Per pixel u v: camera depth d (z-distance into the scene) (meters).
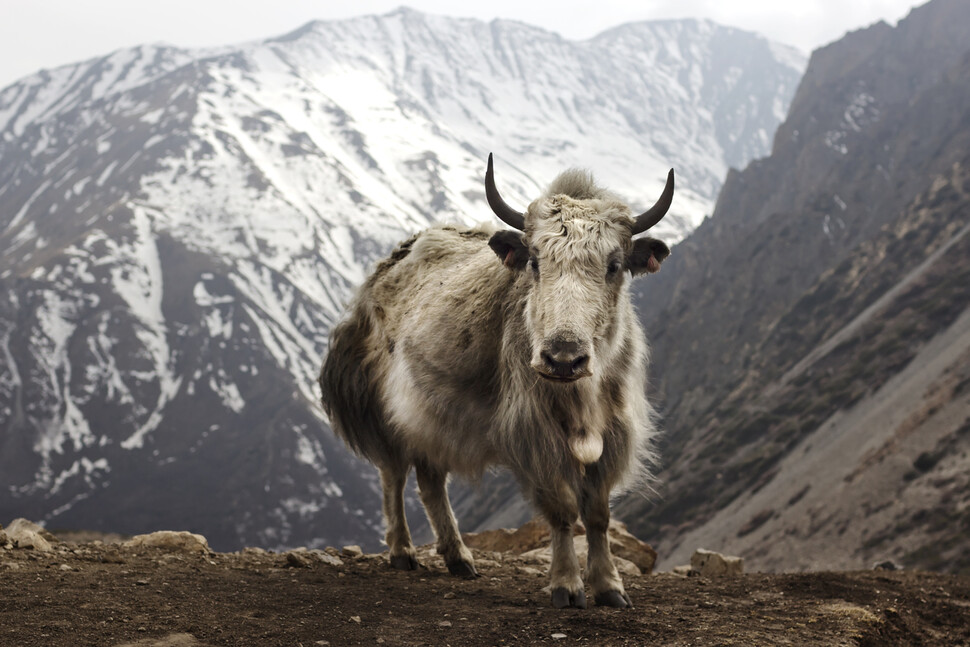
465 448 7.27
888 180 155.88
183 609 5.74
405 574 8.00
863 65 199.38
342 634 5.45
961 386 77.88
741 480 96.56
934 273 107.19
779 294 141.62
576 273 6.09
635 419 7.06
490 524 116.75
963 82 161.75
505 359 6.71
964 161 126.50
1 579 6.23
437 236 8.48
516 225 6.64
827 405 98.94
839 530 70.31
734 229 171.12
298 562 8.09
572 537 6.71
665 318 153.12
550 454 6.54
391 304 8.33
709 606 6.67
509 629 5.68
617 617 6.04
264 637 5.28
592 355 5.91
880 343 101.88
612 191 7.00
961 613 7.16
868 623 6.22
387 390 7.98
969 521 60.12
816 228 148.00
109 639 4.98
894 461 74.38
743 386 120.12
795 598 7.11
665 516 97.25
